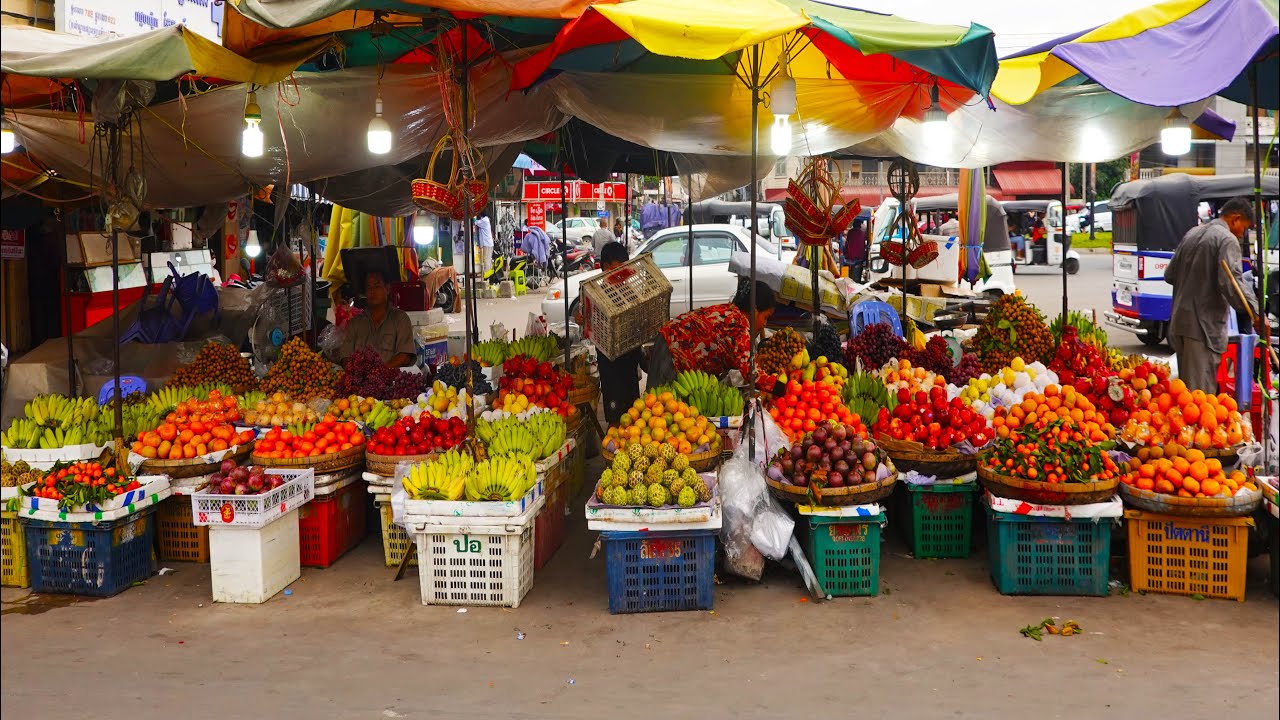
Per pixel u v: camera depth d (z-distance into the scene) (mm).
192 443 6008
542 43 6562
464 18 5441
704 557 5156
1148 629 4801
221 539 5379
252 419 6746
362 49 6367
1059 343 9062
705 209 25141
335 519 6105
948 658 4523
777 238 22625
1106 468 5234
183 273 12172
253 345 10672
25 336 10133
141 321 9508
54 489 5465
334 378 8148
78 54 4945
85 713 4070
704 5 5172
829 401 6289
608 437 5852
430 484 5348
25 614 5238
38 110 6473
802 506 5289
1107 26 5336
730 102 7020
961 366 8164
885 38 4859
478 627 5016
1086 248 37406
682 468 5266
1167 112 7715
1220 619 4910
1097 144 8461
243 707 4129
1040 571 5273
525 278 26703
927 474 5848
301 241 11656
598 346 8008
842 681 4305
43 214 9156
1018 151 8781
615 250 8719
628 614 5164
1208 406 5727
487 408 7219
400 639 4863
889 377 7539
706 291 15234
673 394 6098
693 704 4113
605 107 7133
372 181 9602
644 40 4824
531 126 7719
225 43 5344
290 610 5285
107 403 7512
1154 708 3994
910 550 6055
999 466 5328
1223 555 5145
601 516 5078
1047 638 4719
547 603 5352
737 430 6461
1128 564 5363
